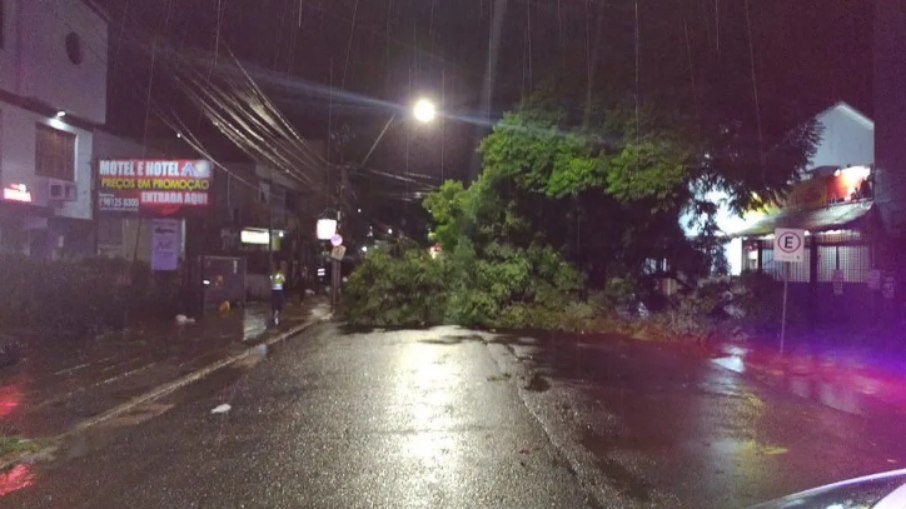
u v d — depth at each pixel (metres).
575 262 25.00
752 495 6.61
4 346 14.59
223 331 21.45
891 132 18.94
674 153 21.02
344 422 9.62
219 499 6.55
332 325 24.72
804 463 7.68
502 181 25.14
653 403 10.97
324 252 50.75
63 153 25.34
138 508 6.35
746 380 13.17
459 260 25.08
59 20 23.88
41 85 23.06
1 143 21.86
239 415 10.21
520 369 14.31
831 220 20.72
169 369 14.25
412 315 24.69
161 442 8.76
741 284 21.17
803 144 21.55
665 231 23.44
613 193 22.02
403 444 8.46
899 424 9.62
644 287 24.16
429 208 28.12
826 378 13.34
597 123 22.73
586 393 11.75
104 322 19.97
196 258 25.59
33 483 7.18
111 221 29.72
